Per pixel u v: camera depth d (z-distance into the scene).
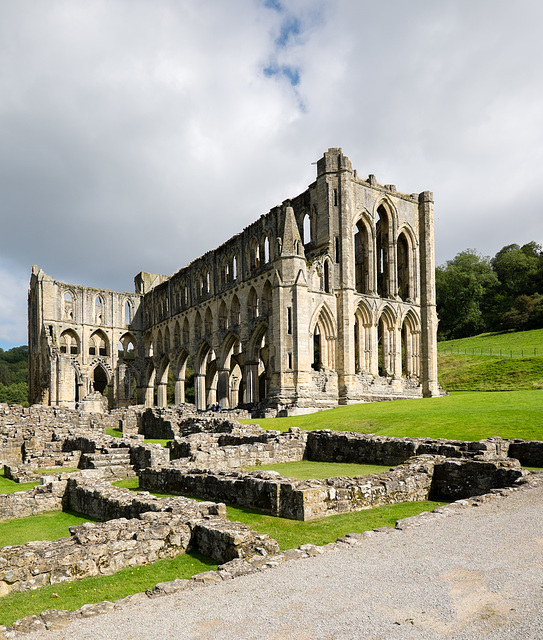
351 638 7.14
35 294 91.88
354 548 11.02
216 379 87.00
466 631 7.20
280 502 15.86
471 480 18.08
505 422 29.25
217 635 7.41
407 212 69.56
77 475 21.44
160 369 94.31
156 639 7.41
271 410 51.66
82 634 7.71
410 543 11.18
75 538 11.77
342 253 60.09
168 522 12.93
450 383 81.25
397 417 35.38
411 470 18.75
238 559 10.53
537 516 13.00
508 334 118.38
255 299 70.19
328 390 57.59
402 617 7.70
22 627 7.99
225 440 32.56
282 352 55.97
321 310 59.38
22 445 37.91
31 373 94.12
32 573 10.69
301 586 9.02
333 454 28.09
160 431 48.41
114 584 10.77
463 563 9.84
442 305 138.88
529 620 7.42
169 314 91.38
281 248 57.84
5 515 18.69
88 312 92.00
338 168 61.12
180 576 11.12
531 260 138.75
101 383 104.56
